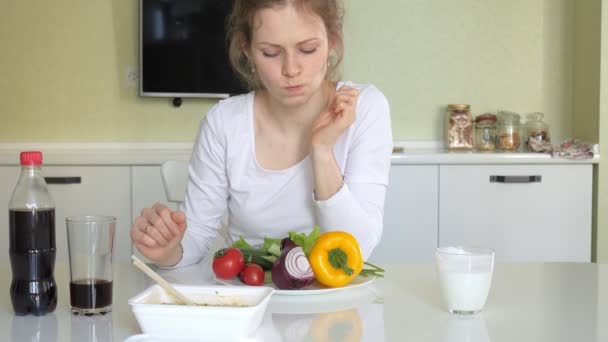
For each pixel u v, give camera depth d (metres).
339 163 1.54
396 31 3.61
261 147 1.57
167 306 0.95
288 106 1.41
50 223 1.10
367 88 1.60
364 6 3.59
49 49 3.51
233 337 0.96
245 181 1.58
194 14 3.45
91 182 3.17
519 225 3.25
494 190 3.23
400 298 1.20
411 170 3.21
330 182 1.41
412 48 3.61
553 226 3.26
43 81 3.52
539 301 1.18
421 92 3.63
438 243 3.23
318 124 1.41
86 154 3.30
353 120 1.41
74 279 1.10
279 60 1.35
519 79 3.63
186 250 1.50
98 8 3.50
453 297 1.10
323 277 1.21
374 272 1.32
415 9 3.60
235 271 1.28
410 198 3.21
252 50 1.38
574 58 3.61
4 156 3.14
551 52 3.63
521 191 3.24
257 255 1.31
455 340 0.97
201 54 3.47
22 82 3.52
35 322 1.06
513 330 1.01
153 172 3.18
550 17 3.62
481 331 1.01
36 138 3.53
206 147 1.60
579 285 1.30
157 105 3.55
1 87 3.51
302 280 1.20
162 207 1.40
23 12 3.49
